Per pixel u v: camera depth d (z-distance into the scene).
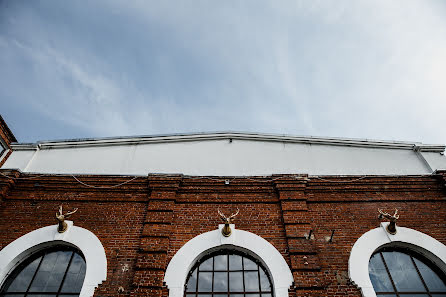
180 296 5.98
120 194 7.72
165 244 6.65
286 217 7.11
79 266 6.63
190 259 6.48
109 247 6.72
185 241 6.83
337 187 7.81
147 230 6.85
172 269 6.33
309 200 7.57
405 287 6.37
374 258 6.80
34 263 6.72
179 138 8.98
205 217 7.28
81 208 7.46
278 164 8.47
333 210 7.44
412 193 7.77
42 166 8.42
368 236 6.92
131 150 8.81
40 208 7.45
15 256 6.52
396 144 8.80
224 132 9.10
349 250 6.71
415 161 8.60
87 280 6.17
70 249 6.90
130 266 6.42
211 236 6.86
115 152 8.77
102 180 7.91
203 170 8.35
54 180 7.89
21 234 6.94
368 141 8.85
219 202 7.55
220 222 7.18
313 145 8.91
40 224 7.14
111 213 7.37
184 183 7.84
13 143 8.75
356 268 6.37
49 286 6.38
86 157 8.64
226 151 8.76
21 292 6.30
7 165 8.35
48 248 6.92
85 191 7.79
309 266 6.30
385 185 7.86
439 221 7.25
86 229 7.01
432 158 8.58
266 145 8.91
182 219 7.21
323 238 6.91
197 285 6.36
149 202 7.41
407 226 7.16
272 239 6.85
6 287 6.36
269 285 6.35
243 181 7.86
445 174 7.85
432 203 7.59
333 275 6.32
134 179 7.92
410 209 7.48
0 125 8.50
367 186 7.85
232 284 6.38
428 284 6.43
